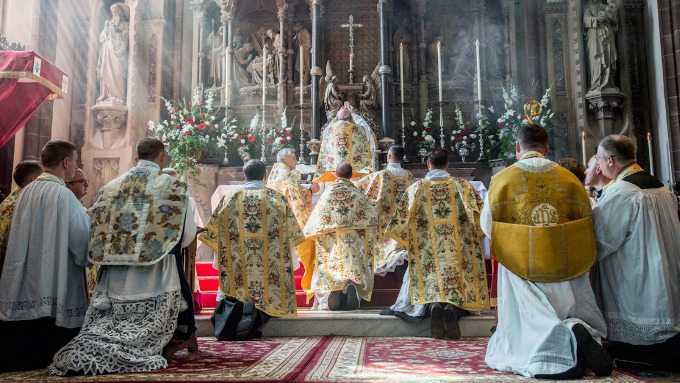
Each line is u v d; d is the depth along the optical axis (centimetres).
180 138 1052
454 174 1093
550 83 1229
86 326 434
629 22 1228
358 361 446
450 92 1262
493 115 1173
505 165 1107
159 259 444
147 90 1247
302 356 471
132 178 472
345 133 871
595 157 505
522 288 416
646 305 420
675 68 1095
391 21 1302
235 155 1205
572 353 383
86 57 1244
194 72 1300
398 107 1257
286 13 1303
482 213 450
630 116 1174
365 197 688
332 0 1323
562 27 1249
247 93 1272
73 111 1217
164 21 1266
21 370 430
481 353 489
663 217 431
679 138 1076
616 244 428
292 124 1223
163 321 442
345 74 1298
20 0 1071
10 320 443
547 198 430
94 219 461
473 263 613
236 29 1322
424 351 500
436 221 620
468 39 1294
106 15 1263
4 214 495
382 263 723
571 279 419
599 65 1173
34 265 453
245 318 583
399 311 621
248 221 625
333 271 674
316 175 883
